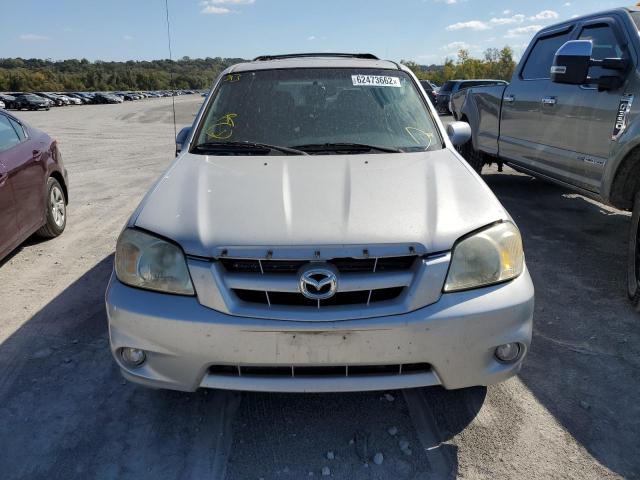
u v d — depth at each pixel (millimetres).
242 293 1959
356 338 1905
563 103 4316
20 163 4238
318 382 1977
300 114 3045
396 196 2242
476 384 2064
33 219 4414
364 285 1917
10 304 3518
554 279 3795
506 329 2002
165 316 1939
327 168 2537
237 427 2271
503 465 2055
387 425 2279
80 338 3045
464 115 6746
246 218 2092
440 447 2152
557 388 2537
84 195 7008
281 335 1899
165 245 2027
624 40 3793
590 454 2105
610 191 3699
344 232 1999
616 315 3246
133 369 2084
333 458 2090
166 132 17922
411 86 3307
